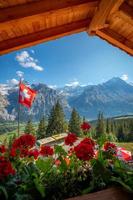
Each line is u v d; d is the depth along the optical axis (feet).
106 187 7.64
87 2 13.67
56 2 12.57
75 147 7.93
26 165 7.82
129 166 8.75
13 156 8.13
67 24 17.02
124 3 14.35
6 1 11.43
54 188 7.29
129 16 14.67
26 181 7.01
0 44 15.89
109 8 13.75
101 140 9.25
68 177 7.80
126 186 7.39
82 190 7.44
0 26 12.27
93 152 7.81
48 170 7.81
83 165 8.16
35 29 15.96
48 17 14.56
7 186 6.62
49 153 8.48
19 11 11.85
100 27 16.97
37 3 12.16
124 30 17.49
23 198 6.49
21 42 16.24
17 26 14.57
